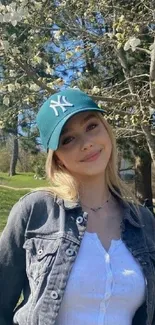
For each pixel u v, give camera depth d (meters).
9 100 7.51
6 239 1.86
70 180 1.89
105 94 7.52
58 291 1.73
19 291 1.92
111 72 10.98
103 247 1.83
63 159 1.92
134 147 12.28
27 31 8.47
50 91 6.36
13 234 1.86
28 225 1.85
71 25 7.74
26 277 1.90
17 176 33.16
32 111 8.75
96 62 10.18
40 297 1.74
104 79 10.87
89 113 1.93
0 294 1.90
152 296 1.84
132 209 1.98
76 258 1.78
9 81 7.45
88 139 1.91
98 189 1.95
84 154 1.91
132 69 10.26
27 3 6.83
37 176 11.90
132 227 1.93
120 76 10.80
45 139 1.93
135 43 5.70
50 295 1.73
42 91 7.26
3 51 6.32
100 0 7.39
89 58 9.12
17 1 6.50
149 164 14.34
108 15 7.73
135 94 6.70
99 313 1.74
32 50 8.09
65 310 1.73
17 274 1.88
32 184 27.91
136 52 9.71
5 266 1.86
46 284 1.75
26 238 1.84
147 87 8.23
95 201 1.94
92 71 10.54
